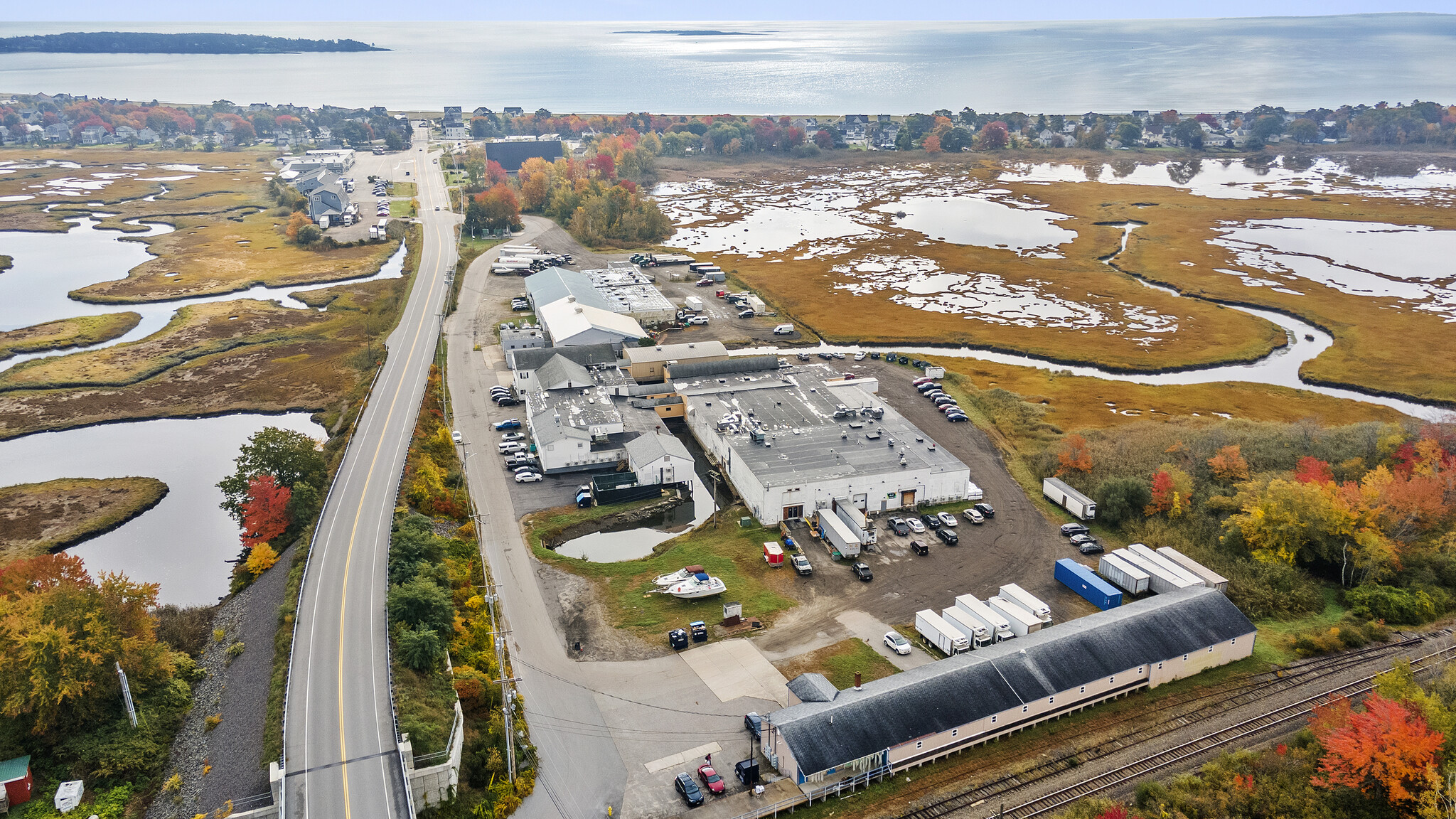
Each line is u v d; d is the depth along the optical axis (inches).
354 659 3206.2
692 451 5610.2
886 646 3624.5
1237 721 3196.4
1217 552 4311.0
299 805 2546.8
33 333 7751.0
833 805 2797.7
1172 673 3425.2
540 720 3169.3
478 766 2886.3
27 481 5290.4
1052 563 4308.6
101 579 3334.2
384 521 4261.8
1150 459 5137.8
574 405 5718.5
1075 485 5012.3
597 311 7475.4
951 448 5570.9
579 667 3484.3
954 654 3499.0
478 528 4564.5
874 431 5364.2
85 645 2979.8
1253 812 2701.8
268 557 4092.0
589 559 4431.6
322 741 2802.7
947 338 7760.8
